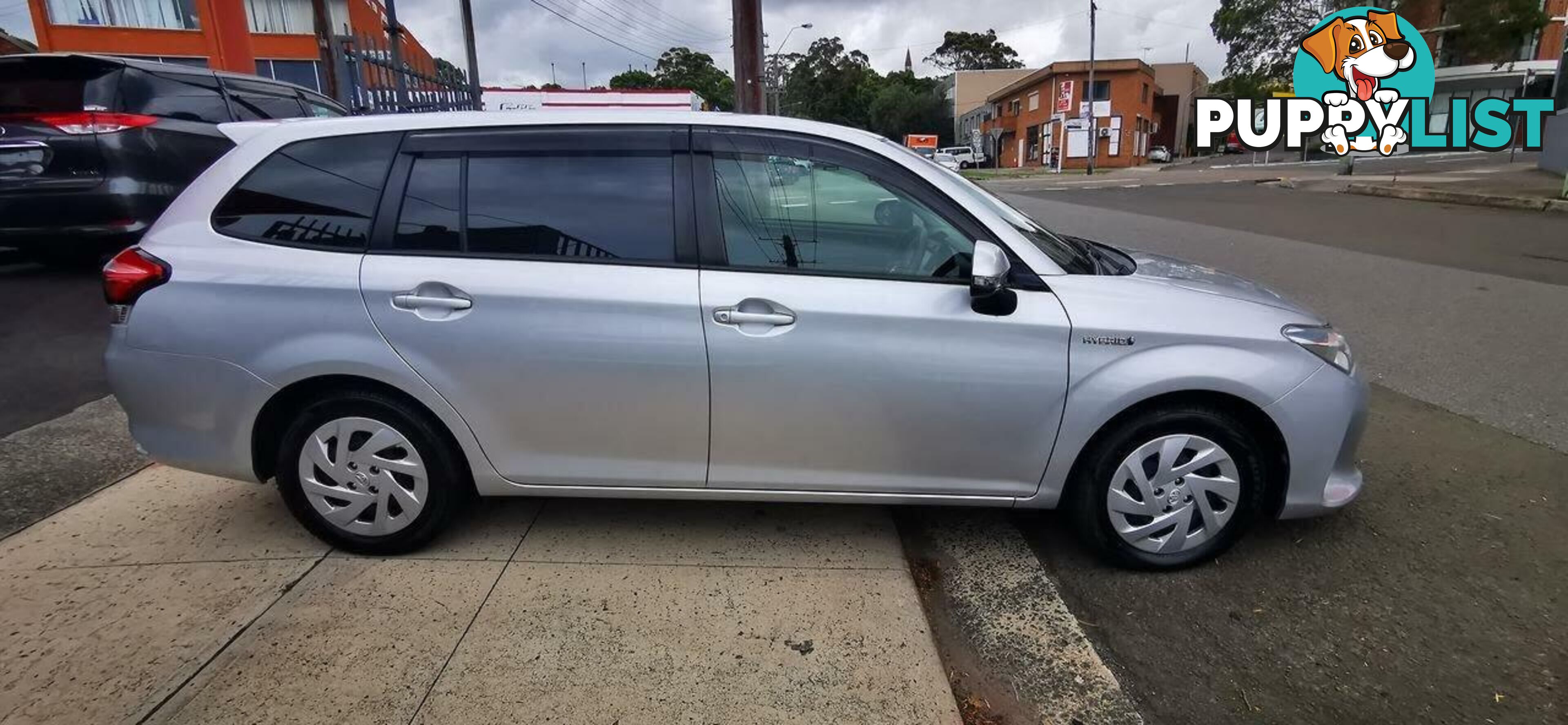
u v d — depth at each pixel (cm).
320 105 897
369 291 291
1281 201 1823
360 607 285
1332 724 239
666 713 238
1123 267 335
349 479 308
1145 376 289
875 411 294
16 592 289
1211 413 299
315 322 291
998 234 299
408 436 303
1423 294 769
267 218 303
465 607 286
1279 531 342
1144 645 276
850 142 305
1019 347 290
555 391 295
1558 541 332
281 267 295
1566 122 2242
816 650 266
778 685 250
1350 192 2052
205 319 293
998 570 320
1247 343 294
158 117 682
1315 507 309
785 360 289
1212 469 304
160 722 231
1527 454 412
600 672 254
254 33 2792
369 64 1007
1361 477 323
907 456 302
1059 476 303
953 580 313
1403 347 596
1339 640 276
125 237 661
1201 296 307
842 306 287
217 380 295
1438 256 987
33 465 388
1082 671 263
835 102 7088
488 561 316
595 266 293
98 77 652
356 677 250
